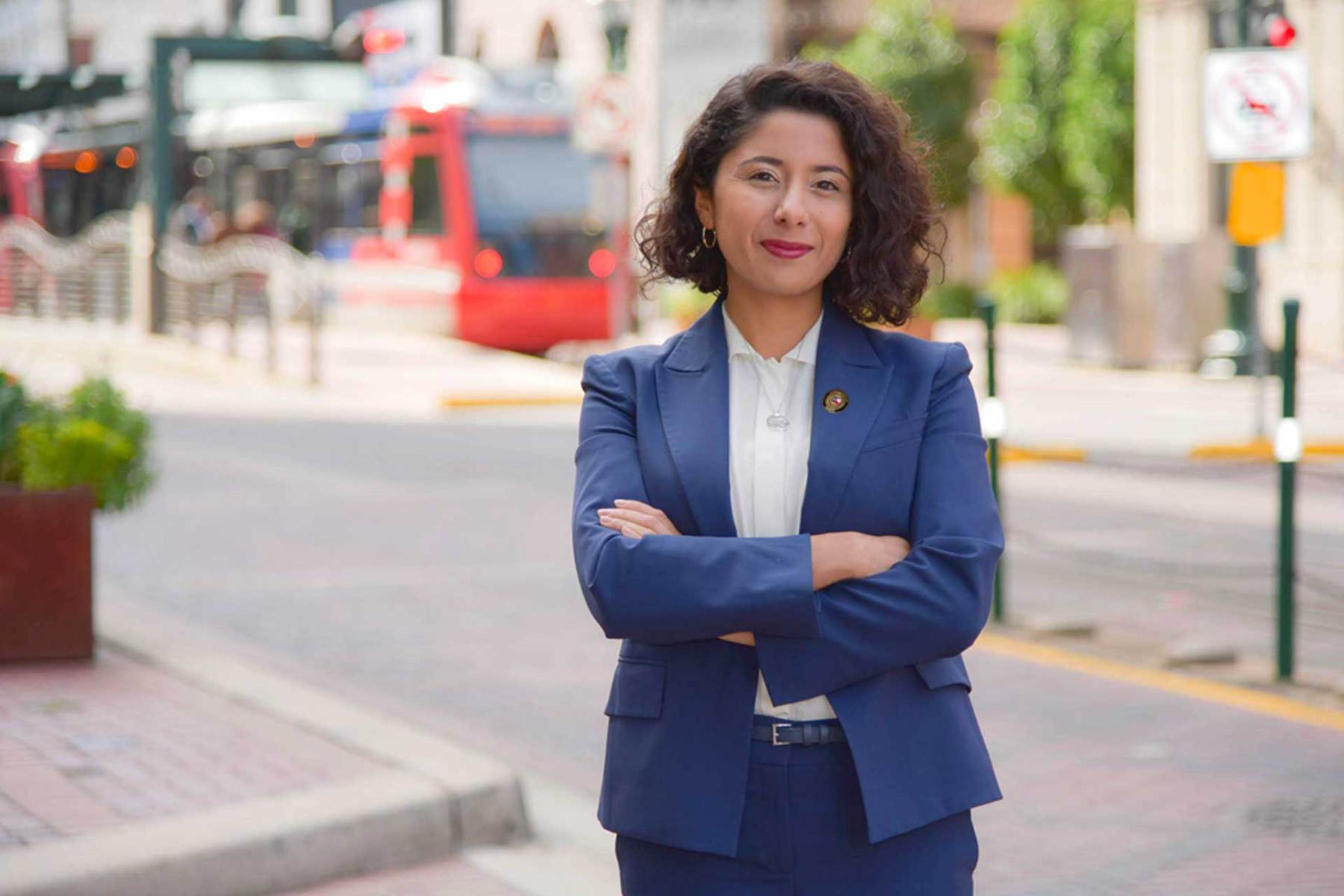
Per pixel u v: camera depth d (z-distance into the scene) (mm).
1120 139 34031
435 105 26516
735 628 2652
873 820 2697
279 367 23969
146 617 9438
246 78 28578
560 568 10938
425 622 9414
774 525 2807
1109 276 24500
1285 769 6629
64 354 27312
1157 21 27938
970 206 43219
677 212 2945
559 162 26641
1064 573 10789
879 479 2775
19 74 29203
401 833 5555
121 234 29188
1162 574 10703
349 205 28594
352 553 11422
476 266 25984
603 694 7965
